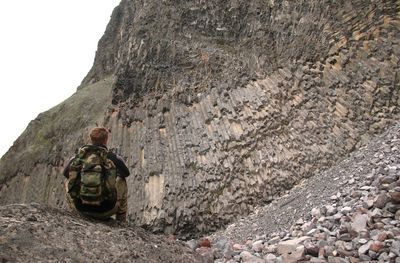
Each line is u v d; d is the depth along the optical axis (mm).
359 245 6488
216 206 24078
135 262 5594
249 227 17609
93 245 5598
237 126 25844
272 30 27906
